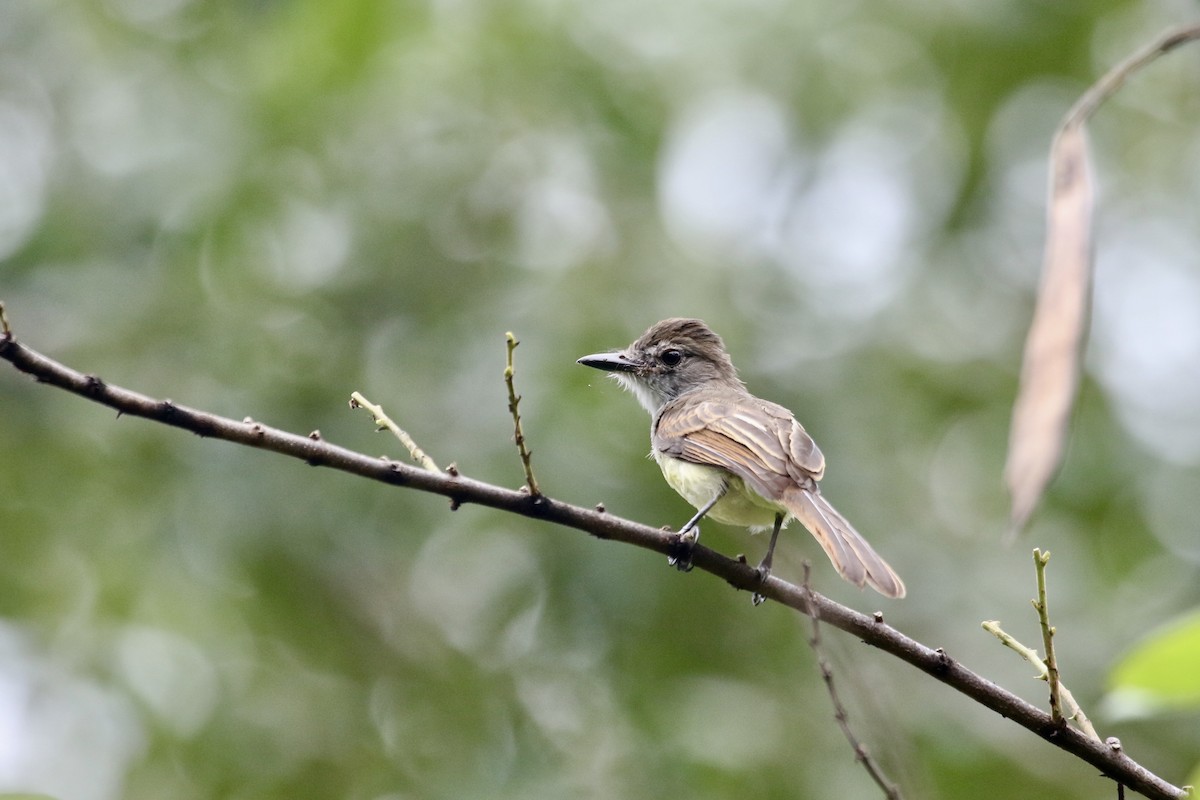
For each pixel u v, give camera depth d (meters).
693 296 14.50
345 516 13.17
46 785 13.93
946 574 14.55
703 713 12.81
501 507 6.72
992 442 15.82
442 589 14.17
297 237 14.55
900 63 16.59
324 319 14.08
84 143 14.98
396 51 14.84
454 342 13.73
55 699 14.44
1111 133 17.28
